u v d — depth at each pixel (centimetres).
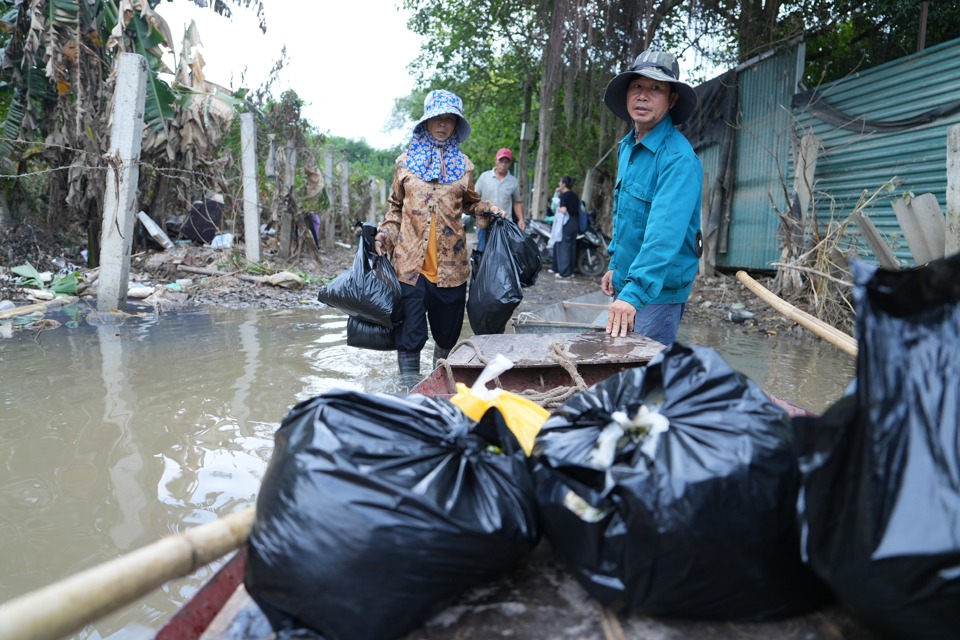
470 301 426
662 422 133
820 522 108
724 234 1159
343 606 119
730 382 141
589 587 126
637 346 309
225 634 127
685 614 122
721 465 121
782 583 120
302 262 1256
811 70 1181
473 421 159
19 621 89
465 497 129
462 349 340
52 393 404
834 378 486
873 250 674
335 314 734
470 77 1916
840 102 912
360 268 406
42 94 1018
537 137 1998
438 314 439
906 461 99
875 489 100
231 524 128
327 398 146
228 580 150
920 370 105
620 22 1132
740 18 1059
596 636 120
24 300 738
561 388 283
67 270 916
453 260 425
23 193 1069
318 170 1331
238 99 1115
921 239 594
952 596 92
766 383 469
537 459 142
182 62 1088
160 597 219
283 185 1226
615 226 350
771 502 121
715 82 1172
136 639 197
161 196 1134
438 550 120
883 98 840
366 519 119
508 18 1639
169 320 675
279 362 490
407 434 139
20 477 289
